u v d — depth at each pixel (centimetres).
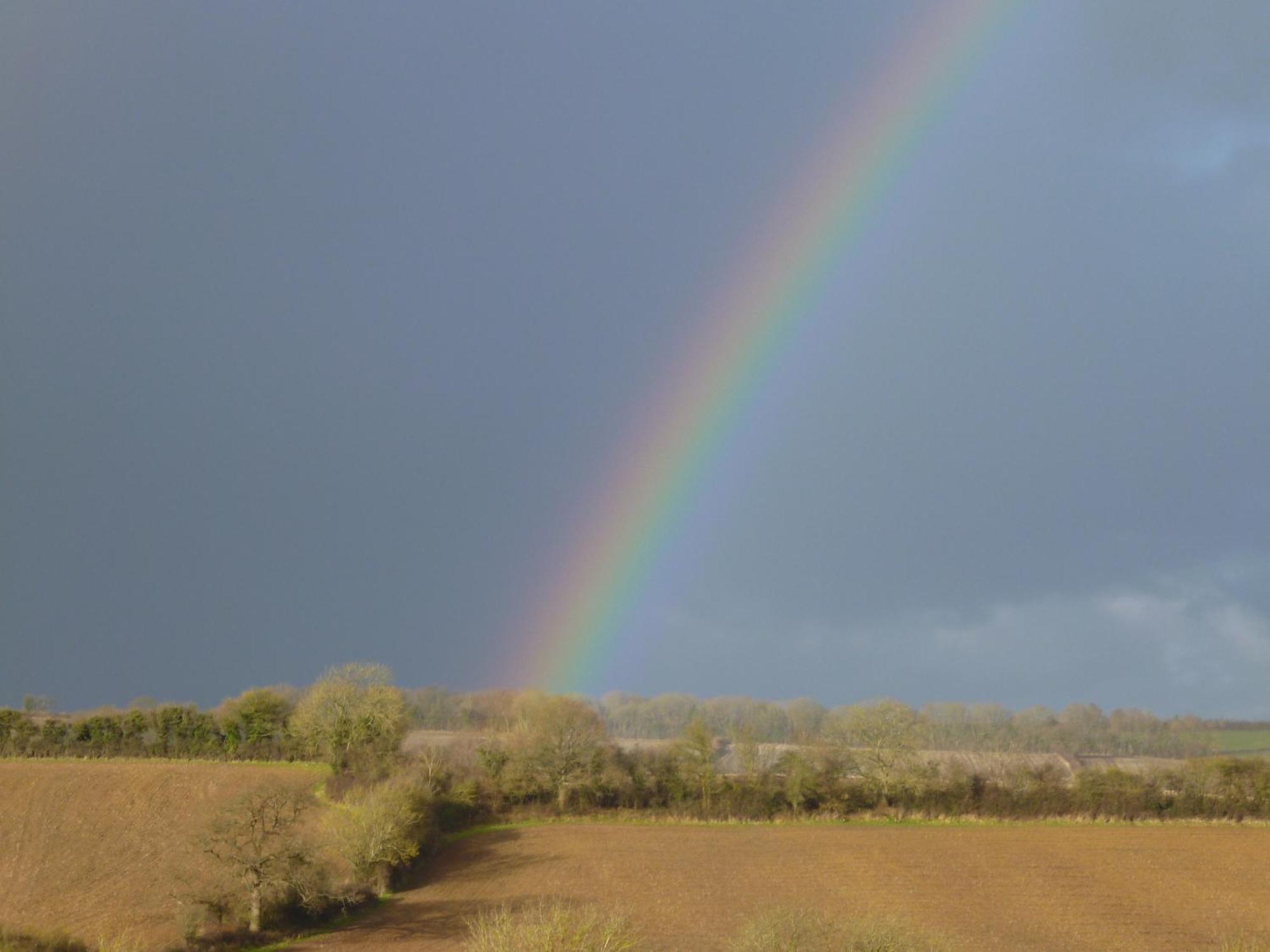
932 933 4531
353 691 8644
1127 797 8200
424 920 5197
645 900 5650
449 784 7925
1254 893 6022
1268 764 8562
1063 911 5584
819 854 6850
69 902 5406
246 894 4897
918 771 8450
